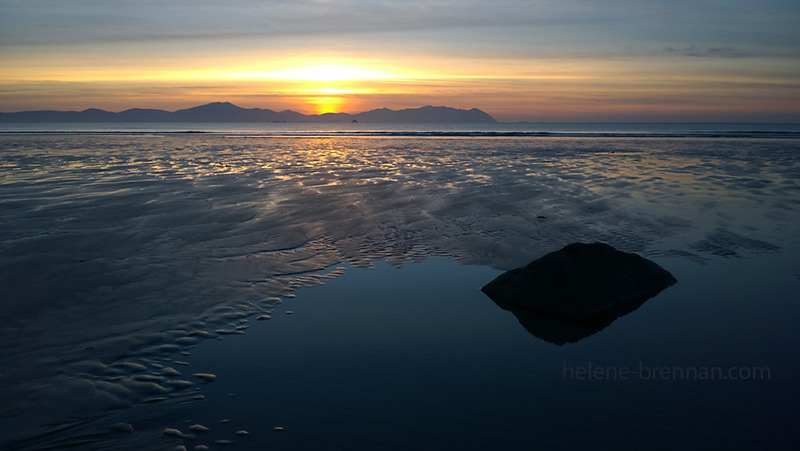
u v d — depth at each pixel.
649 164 20.89
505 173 17.52
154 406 3.97
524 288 6.13
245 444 3.55
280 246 8.31
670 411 3.98
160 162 21.19
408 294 6.43
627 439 3.62
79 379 4.29
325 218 10.20
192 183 14.60
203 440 3.58
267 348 4.97
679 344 5.10
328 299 6.25
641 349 5.02
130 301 5.95
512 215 10.51
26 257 7.43
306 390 4.24
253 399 4.10
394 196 12.65
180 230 9.13
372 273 7.20
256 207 11.16
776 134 52.53
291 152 27.61
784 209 11.20
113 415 3.84
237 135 53.53
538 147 31.98
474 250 8.19
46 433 3.61
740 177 16.55
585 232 9.20
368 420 3.84
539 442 3.59
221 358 4.75
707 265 7.46
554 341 5.22
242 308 5.89
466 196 12.68
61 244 8.12
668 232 9.24
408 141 40.25
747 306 5.99
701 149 29.77
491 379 4.46
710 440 3.62
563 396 4.19
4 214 10.27
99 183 14.57
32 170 17.94
